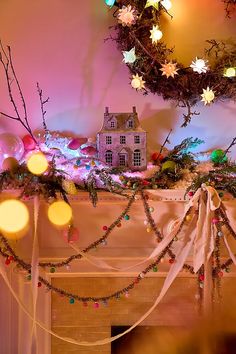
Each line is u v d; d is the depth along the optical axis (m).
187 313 2.05
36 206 1.81
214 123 2.09
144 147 1.95
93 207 1.93
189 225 1.82
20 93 2.04
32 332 1.90
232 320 2.00
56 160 1.94
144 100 2.09
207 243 1.77
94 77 2.09
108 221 1.94
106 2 1.95
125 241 1.96
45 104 2.10
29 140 1.98
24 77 2.09
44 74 2.10
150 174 1.94
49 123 2.10
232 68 1.91
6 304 2.00
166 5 1.99
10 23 2.09
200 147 2.08
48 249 1.95
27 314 1.87
